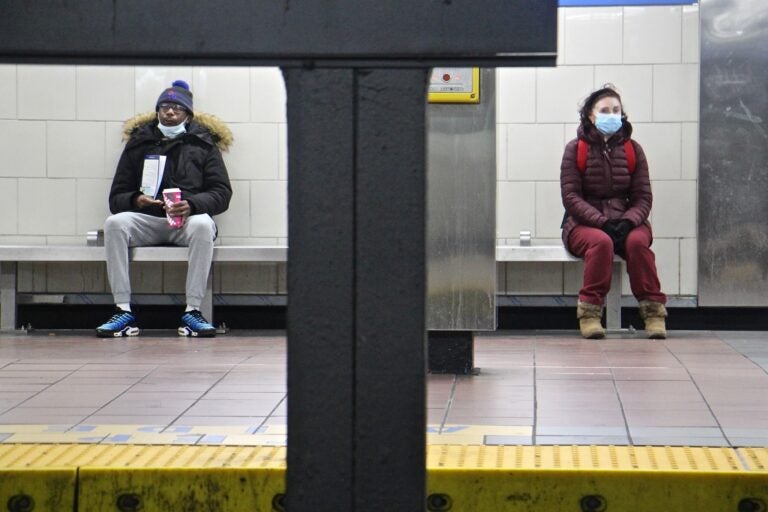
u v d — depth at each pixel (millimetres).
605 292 8531
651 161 9180
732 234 9086
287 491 2473
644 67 9164
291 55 2451
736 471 3965
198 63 2498
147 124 9242
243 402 5566
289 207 2443
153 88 9422
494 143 6332
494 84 6336
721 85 9055
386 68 2439
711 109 9070
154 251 8922
